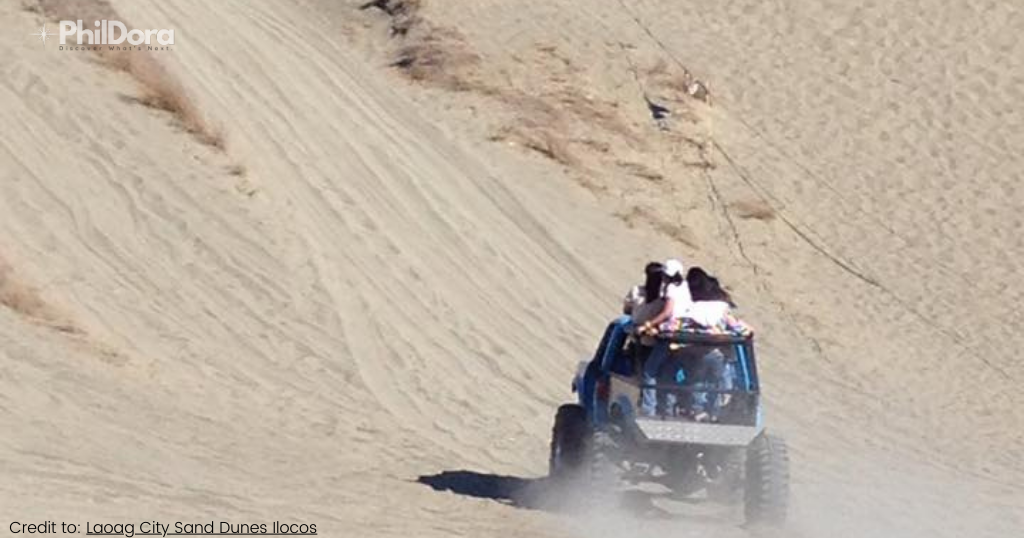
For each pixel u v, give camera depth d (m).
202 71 102.06
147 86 93.62
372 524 44.88
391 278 84.75
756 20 140.00
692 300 51.94
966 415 88.31
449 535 44.59
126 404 59.72
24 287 69.69
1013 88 135.62
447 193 100.31
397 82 119.19
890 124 128.88
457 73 120.62
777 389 86.81
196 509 43.75
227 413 62.19
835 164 122.81
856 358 95.56
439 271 88.44
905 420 85.19
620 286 96.81
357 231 88.94
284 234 83.88
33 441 50.84
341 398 68.62
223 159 88.88
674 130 121.25
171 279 76.06
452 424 68.25
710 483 51.41
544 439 67.94
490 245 95.12
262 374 69.25
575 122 118.25
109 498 43.75
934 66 136.88
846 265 109.56
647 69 128.00
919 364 96.44
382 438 62.97
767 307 101.19
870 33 140.12
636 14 137.25
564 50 126.94
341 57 120.38
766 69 133.00
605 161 114.94
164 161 86.31
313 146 98.62
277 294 78.00
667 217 109.88
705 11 140.25
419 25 126.31
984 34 141.88
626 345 52.06
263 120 98.81
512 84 121.06
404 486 53.00
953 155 126.12
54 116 87.12
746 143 122.69
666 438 49.59
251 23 118.75
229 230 82.25
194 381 65.94
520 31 128.38
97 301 71.50
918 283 108.44
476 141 112.38
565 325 87.75
